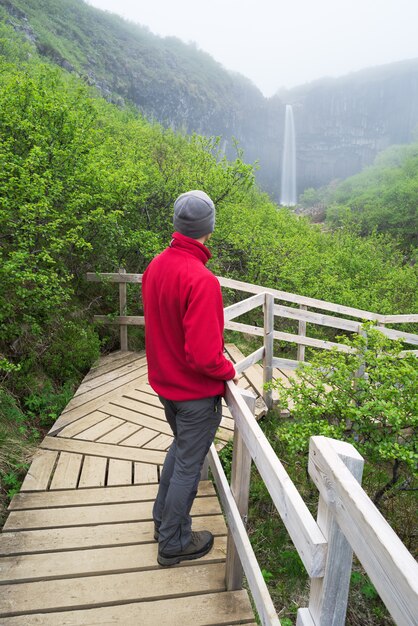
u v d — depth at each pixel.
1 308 3.95
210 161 8.77
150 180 7.48
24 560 2.30
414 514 3.83
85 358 4.99
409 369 3.48
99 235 5.40
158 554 2.25
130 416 4.00
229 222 8.82
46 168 5.02
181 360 1.88
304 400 3.82
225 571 2.22
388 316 6.01
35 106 5.19
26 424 3.81
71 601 2.06
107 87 75.25
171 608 2.05
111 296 5.98
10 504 2.74
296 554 3.20
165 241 7.15
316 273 10.52
